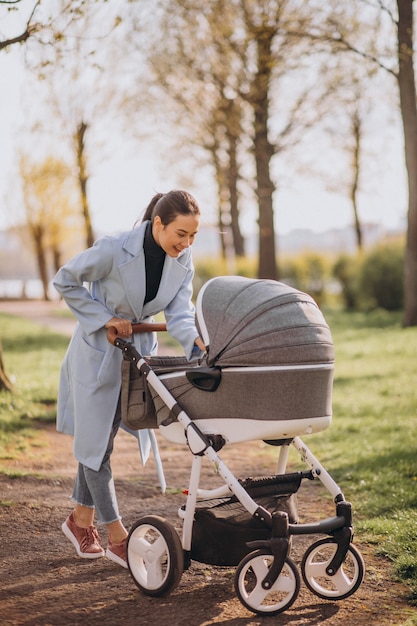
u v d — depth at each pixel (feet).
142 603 11.03
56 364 42.50
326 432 24.94
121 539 12.16
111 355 11.96
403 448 21.27
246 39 58.03
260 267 71.00
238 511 11.13
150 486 17.93
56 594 11.32
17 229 131.85
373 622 10.53
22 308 108.47
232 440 10.71
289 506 11.36
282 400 10.33
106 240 11.74
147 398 11.54
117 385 12.07
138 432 12.55
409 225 57.88
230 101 69.36
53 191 121.39
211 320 10.72
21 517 14.98
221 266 98.43
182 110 78.18
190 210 11.39
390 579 12.19
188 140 82.69
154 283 11.98
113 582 11.83
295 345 10.27
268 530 10.94
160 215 11.46
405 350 45.98
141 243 11.68
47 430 24.41
